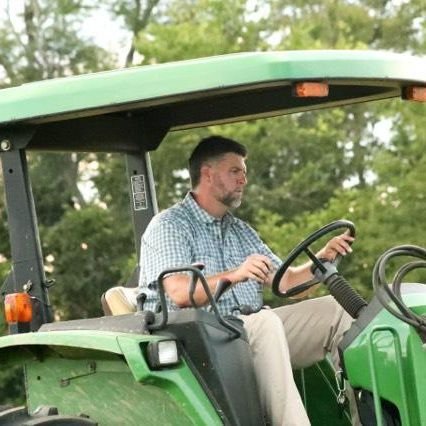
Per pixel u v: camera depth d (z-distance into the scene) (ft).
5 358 40.06
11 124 38.96
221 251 41.65
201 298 38.17
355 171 137.49
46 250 135.85
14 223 39.73
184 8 148.15
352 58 36.01
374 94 41.75
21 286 39.73
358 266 116.47
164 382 35.14
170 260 40.04
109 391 37.91
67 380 38.93
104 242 135.74
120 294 41.81
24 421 36.91
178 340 35.83
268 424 36.81
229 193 41.52
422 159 120.16
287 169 136.46
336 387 41.24
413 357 34.50
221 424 34.99
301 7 146.30
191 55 127.54
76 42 155.12
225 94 42.22
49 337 36.78
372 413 36.04
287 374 36.70
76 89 36.81
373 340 35.40
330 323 40.19
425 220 118.21
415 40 150.20
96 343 35.70
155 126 45.85
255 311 39.11
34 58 154.71
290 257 38.70
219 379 35.42
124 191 137.80
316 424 41.78
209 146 41.75
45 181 142.51
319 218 119.85
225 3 134.10
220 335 35.99
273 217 121.29
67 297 135.74
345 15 148.05
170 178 127.24
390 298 34.68
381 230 117.29
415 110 121.90
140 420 37.19
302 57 35.37
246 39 133.18
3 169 39.73
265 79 35.06
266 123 132.87
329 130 135.54
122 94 36.24
